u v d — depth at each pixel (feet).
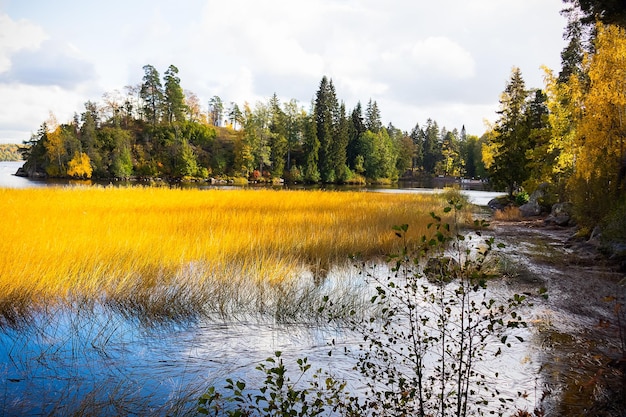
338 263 32.86
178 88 306.14
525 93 109.60
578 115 78.48
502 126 112.27
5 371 14.92
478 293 25.09
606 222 40.88
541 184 85.05
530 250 41.88
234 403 12.99
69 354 16.51
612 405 12.46
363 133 304.91
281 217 51.03
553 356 16.63
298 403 12.90
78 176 232.12
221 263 28.71
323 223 47.62
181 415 12.24
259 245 34.22
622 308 23.16
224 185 216.13
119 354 16.72
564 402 13.03
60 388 13.93
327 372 15.21
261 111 311.06
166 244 31.81
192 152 264.72
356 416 11.42
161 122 306.14
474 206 99.14
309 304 22.49
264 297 23.68
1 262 23.50
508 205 99.14
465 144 399.03
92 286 22.59
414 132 430.61
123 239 32.09
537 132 94.02
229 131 361.92
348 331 19.51
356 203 77.00
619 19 32.83
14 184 152.46
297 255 33.88
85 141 243.40
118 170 236.02
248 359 16.53
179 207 57.11
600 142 55.77
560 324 20.40
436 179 353.51
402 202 83.46
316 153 271.08
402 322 20.24
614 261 34.76
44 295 21.30
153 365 15.85
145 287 23.40
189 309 21.65
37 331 18.43
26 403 12.89
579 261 35.86
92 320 19.86
